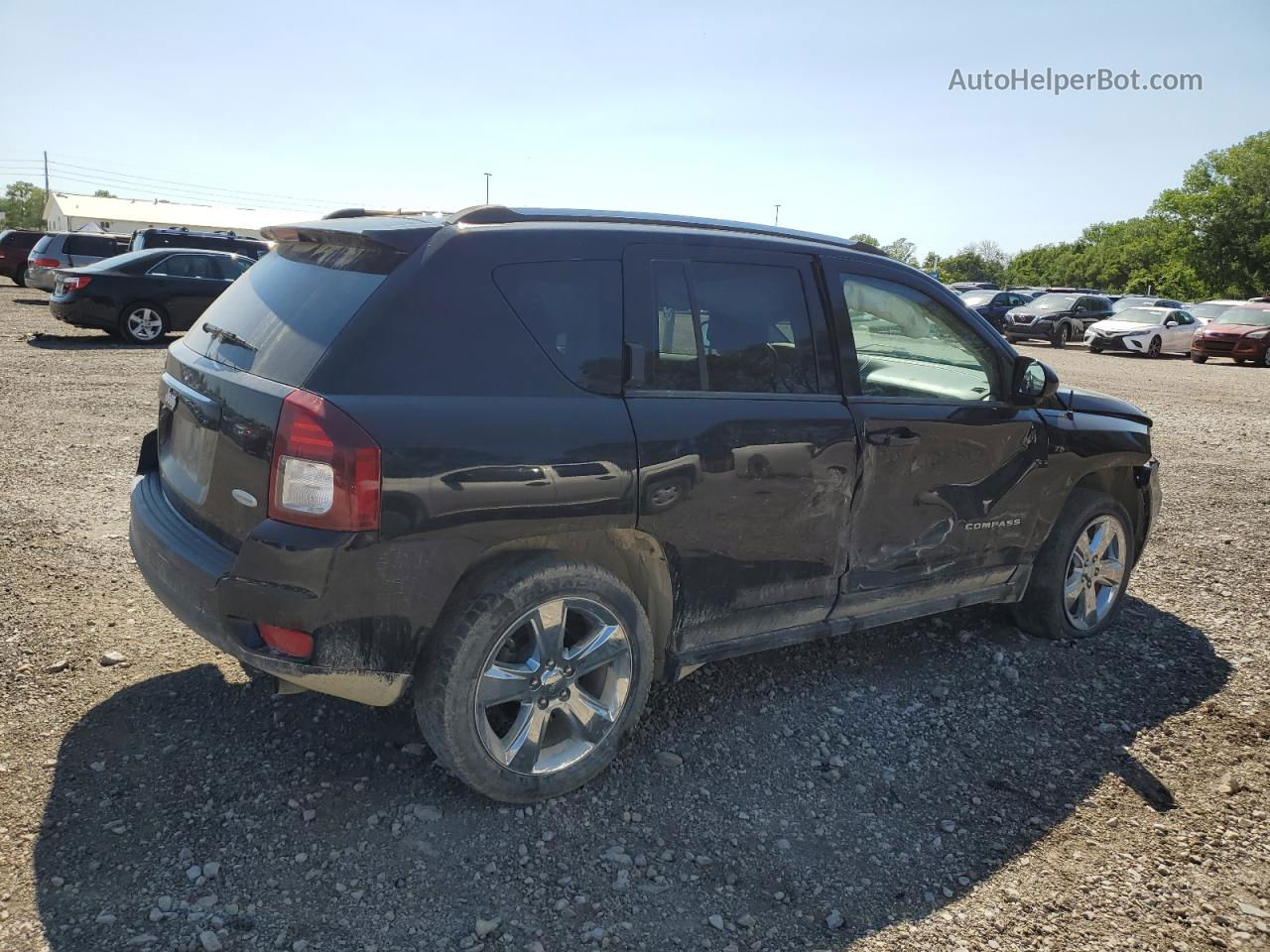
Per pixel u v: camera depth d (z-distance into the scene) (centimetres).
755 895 267
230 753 318
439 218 308
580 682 320
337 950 236
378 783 306
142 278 1462
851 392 359
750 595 340
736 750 343
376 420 260
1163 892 276
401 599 267
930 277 399
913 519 378
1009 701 391
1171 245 6750
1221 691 405
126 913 243
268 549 260
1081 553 451
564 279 304
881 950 248
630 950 243
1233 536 641
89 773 302
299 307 293
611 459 293
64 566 472
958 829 303
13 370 1121
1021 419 409
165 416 346
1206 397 1548
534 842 283
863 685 399
